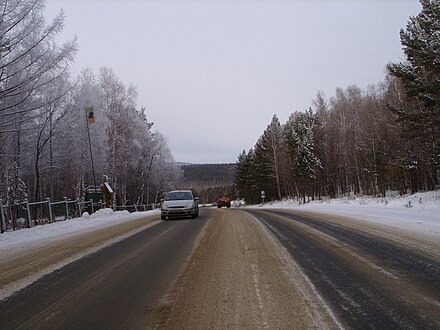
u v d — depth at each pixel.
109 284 6.01
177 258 7.93
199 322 4.23
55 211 22.34
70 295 5.48
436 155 27.12
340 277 5.94
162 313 4.57
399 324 3.98
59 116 29.22
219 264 7.14
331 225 13.07
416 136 25.77
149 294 5.38
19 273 7.05
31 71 17.00
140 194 54.19
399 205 21.62
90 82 35.81
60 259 8.32
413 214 14.98
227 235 11.27
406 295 4.95
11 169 27.75
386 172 41.78
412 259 6.98
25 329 4.22
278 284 5.63
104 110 37.91
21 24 15.24
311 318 4.22
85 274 6.76
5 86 17.20
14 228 20.02
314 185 56.50
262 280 5.88
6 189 26.09
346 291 5.20
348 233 10.78
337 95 55.28
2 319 4.57
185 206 18.77
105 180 33.88
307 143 53.12
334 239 9.75
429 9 23.45
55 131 29.86
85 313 4.67
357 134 47.72
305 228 12.44
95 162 35.22
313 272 6.30
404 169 35.22
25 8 14.73
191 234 11.94
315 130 57.25
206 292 5.36
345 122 50.50
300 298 4.95
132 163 43.12
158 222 17.33
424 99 23.41
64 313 4.70
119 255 8.52
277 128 66.12
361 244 8.82
